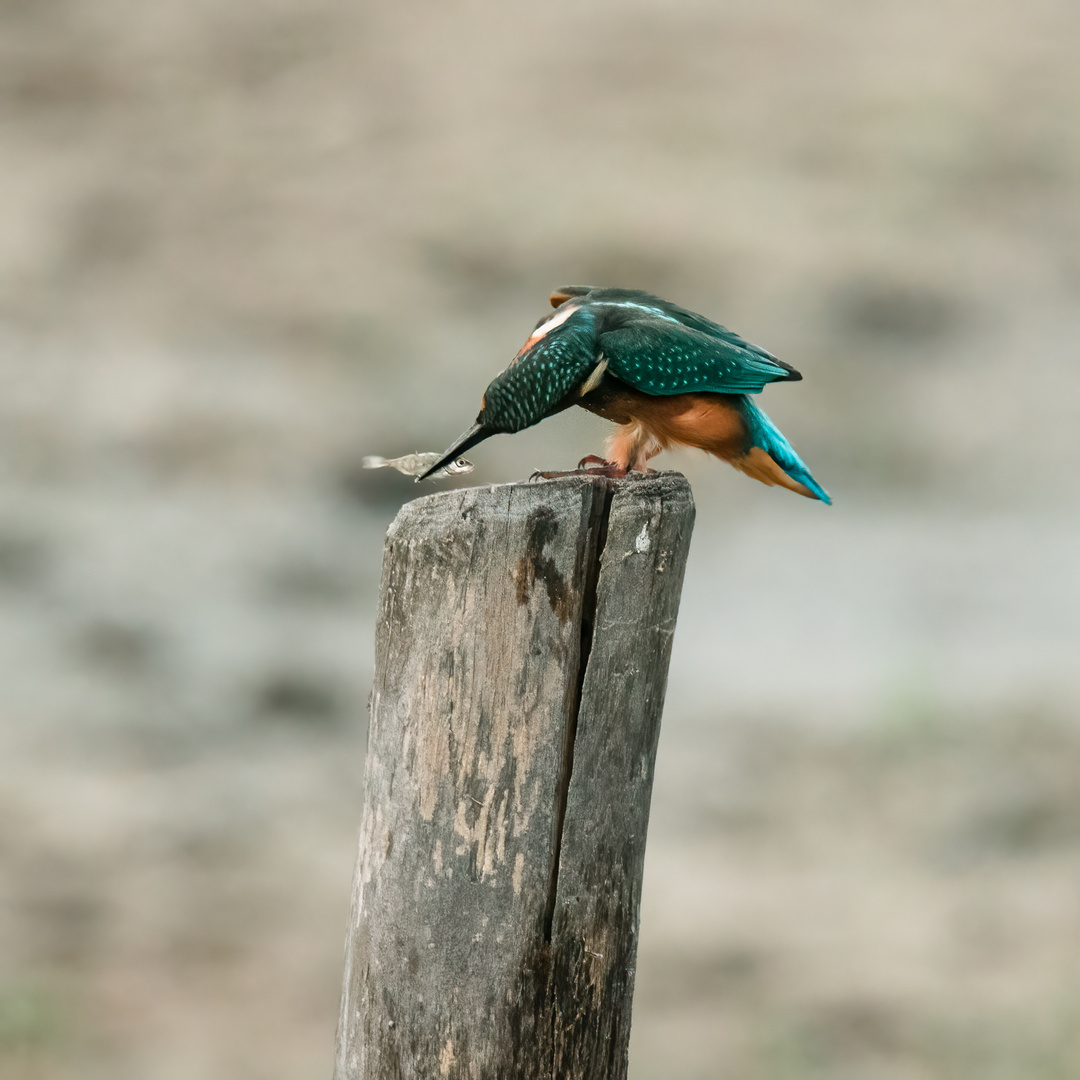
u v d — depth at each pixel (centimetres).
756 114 2977
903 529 2080
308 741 1470
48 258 2711
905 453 2244
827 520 2109
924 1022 951
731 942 1081
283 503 2088
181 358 2439
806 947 1071
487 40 3284
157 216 2841
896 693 1458
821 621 1795
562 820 329
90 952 1071
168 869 1203
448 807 332
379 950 342
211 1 3484
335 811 1322
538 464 2111
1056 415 2320
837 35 3191
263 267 2695
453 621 330
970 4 3284
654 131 2962
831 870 1188
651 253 2633
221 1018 1000
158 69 3272
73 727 1462
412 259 2688
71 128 3111
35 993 993
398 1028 338
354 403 2317
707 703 1551
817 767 1368
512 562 326
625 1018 349
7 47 3344
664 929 1108
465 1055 333
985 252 2630
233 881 1190
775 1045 930
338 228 2780
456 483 2086
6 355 2417
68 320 2547
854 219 2702
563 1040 335
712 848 1234
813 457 2262
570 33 3269
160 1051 955
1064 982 986
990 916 1091
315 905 1156
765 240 2644
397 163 2945
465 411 2325
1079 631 1720
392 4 3441
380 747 343
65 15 3450
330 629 1739
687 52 3177
